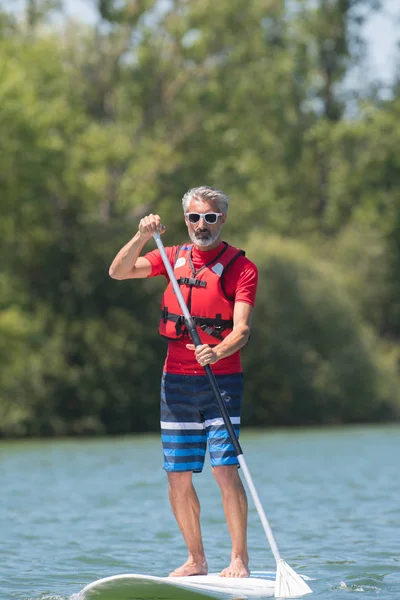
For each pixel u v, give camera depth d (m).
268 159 99.44
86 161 76.75
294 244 84.69
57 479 33.31
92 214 78.62
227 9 81.12
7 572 15.82
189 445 14.38
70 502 26.19
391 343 92.88
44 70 76.44
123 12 81.06
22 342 67.38
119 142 77.75
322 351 79.81
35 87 75.19
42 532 20.50
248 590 13.46
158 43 82.38
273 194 97.12
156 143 80.56
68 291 74.00
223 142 84.25
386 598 13.35
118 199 80.75
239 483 14.18
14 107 68.94
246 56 84.12
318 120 106.62
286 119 96.38
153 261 14.80
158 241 14.34
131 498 27.08
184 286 14.30
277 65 89.44
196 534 14.51
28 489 29.83
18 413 66.06
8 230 73.25
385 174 103.50
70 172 74.94
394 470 35.22
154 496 27.52
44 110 73.88
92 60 82.56
